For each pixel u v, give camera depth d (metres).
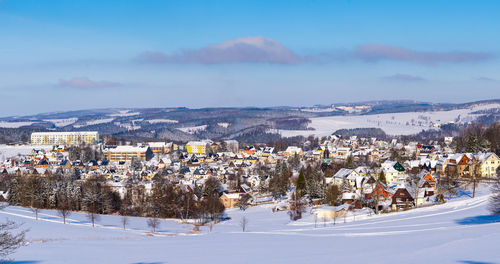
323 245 88.94
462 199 155.12
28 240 106.62
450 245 68.62
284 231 129.00
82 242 106.00
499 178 137.25
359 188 193.12
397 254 67.25
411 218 127.75
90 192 192.25
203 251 86.81
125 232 131.88
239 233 126.31
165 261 75.25
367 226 121.50
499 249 62.28
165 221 168.00
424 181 172.25
